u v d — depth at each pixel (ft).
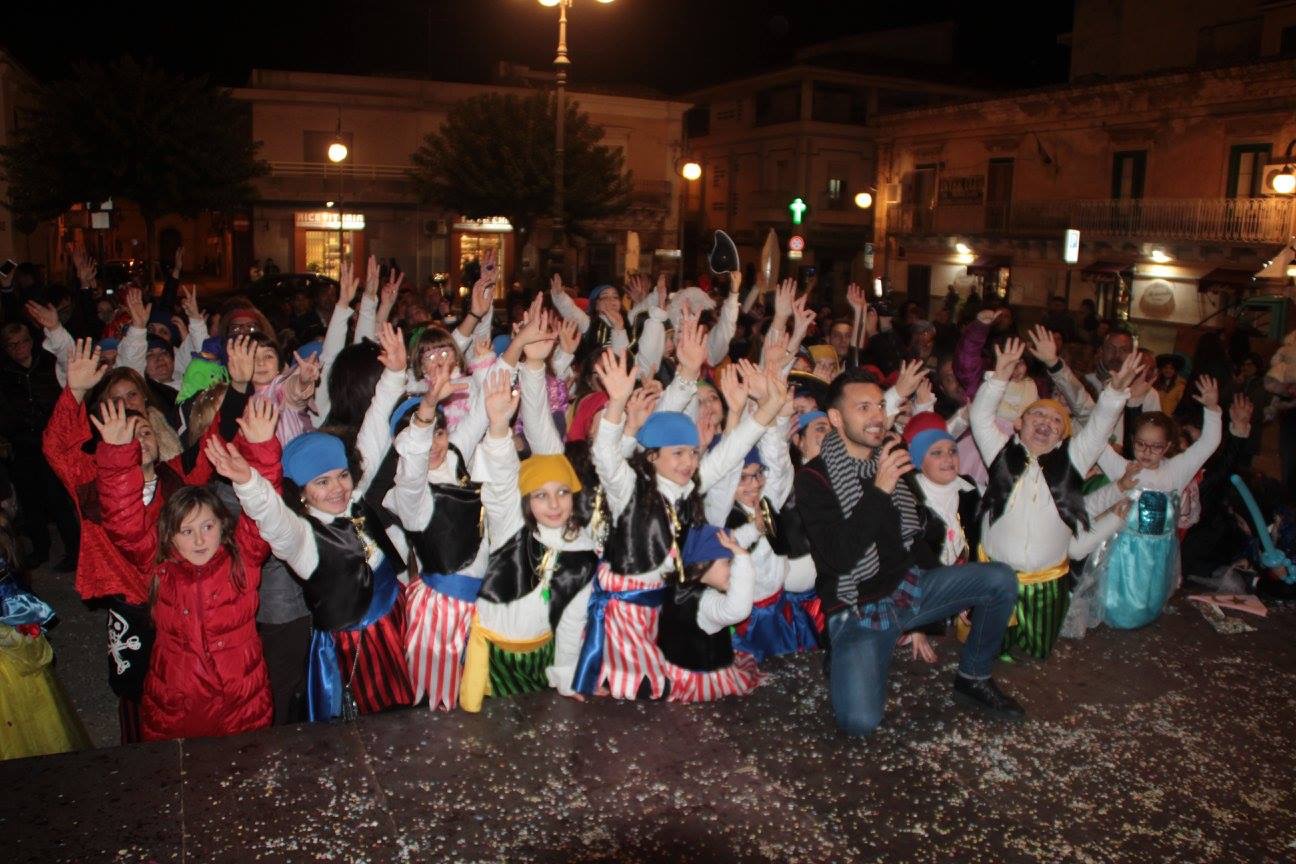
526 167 92.02
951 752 13.01
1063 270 90.99
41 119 72.69
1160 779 12.57
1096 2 94.48
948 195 104.58
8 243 78.64
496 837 10.80
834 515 13.15
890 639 13.28
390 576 13.01
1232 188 76.84
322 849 10.44
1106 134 86.69
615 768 12.23
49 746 12.48
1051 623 15.78
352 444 13.75
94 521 12.56
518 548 13.08
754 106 125.29
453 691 13.28
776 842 10.97
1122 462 17.52
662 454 13.16
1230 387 32.04
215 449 11.23
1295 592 19.07
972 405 16.20
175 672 12.09
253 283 61.72
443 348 15.03
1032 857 10.92
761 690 14.56
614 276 118.73
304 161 104.99
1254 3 80.53
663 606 13.79
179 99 73.36
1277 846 11.27
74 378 13.67
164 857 10.16
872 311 29.48
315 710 12.78
